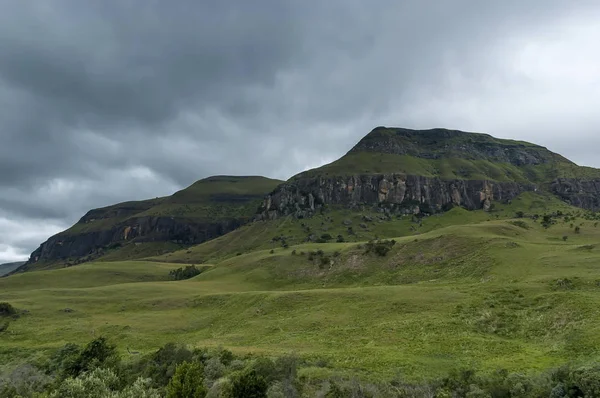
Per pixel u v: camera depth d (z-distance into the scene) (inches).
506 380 1539.1
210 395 1549.0
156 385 1995.6
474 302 2910.9
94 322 3914.9
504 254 4291.3
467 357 2030.0
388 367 1884.8
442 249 5098.4
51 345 3203.7
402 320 2812.5
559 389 1343.5
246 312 3841.0
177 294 4963.1
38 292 5128.0
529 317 2532.0
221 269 6658.5
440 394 1508.4
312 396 1558.8
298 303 3772.1
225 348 2551.7
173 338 3417.8
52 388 1721.2
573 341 2032.5
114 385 1668.3
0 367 2741.1
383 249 5644.7
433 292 3331.7
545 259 3855.8
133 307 4421.8
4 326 3722.9
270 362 1868.8
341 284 5083.7
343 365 1952.5
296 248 7071.9
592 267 3358.8
